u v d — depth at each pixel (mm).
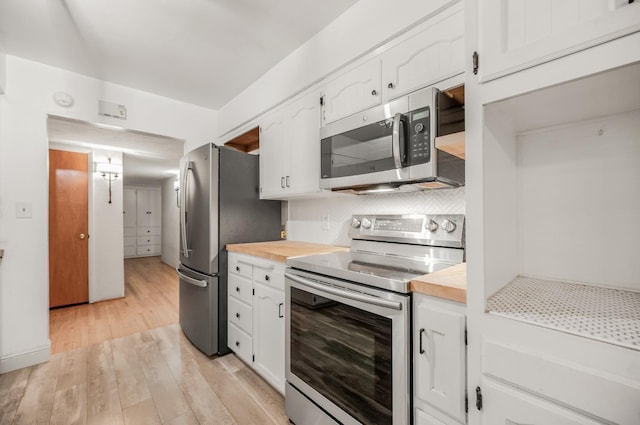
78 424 1526
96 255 3801
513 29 772
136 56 2172
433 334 962
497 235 937
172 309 3467
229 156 2361
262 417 1592
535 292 943
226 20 1789
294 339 1529
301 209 2545
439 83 1277
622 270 947
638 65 609
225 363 2172
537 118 981
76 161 3691
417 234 1592
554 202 1075
